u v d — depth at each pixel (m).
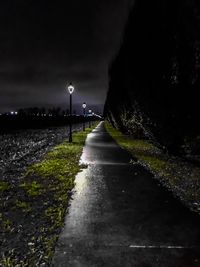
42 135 42.81
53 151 21.81
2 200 9.45
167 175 13.23
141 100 20.05
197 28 9.86
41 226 7.26
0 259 5.67
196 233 6.69
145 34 16.61
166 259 5.52
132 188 10.70
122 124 39.97
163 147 20.78
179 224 7.23
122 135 40.34
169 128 17.02
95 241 6.28
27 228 7.15
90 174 13.18
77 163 16.05
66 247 6.03
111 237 6.47
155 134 20.17
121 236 6.52
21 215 8.06
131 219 7.55
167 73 14.34
